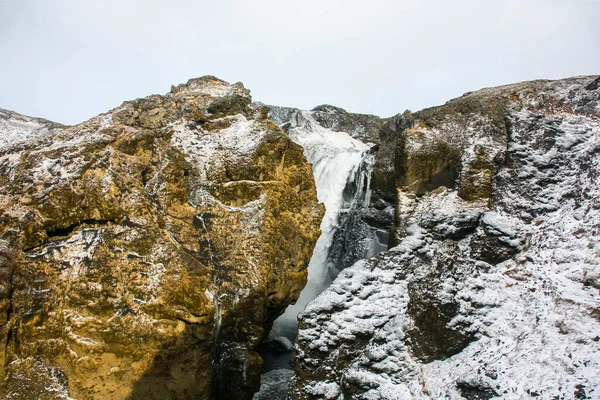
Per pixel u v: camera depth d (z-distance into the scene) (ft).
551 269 31.94
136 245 30.35
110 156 32.35
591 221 32.89
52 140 35.65
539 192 36.63
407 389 27.63
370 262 34.53
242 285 32.30
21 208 29.91
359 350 30.35
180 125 37.01
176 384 29.37
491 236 34.96
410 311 30.83
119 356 28.17
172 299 29.37
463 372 27.37
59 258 29.17
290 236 35.42
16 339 28.50
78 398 27.63
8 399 27.61
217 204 34.53
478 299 31.48
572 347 26.17
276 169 35.40
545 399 24.03
